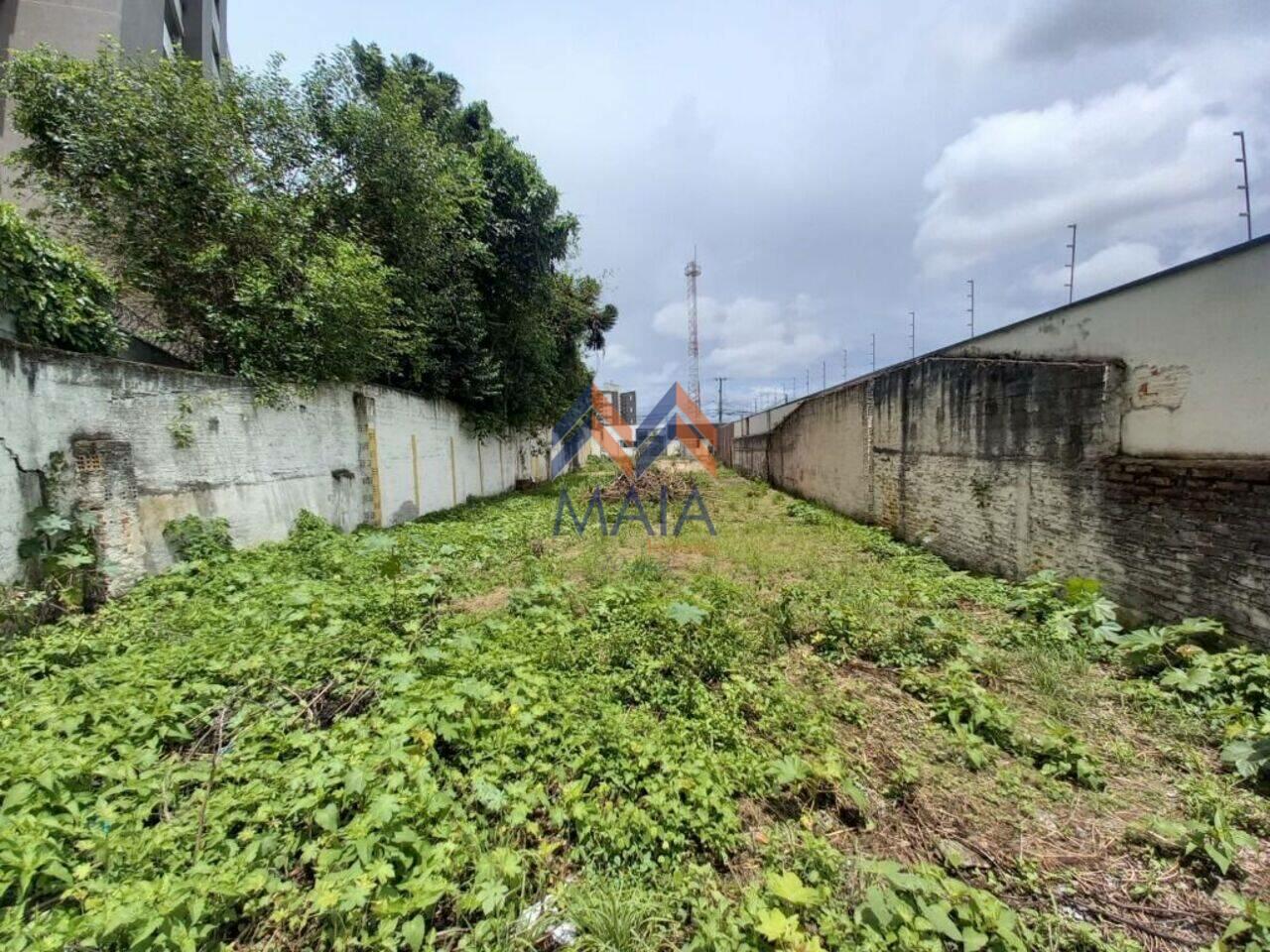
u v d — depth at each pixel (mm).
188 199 5828
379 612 3727
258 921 1535
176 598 3953
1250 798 2219
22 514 3570
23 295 3898
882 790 2283
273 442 5820
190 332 6367
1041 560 4676
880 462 8180
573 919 1600
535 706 2539
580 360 19172
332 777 1953
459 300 9914
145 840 1669
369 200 7859
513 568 5777
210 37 15742
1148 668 3264
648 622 3770
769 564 5953
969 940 1493
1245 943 1644
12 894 1493
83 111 5590
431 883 1559
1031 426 4777
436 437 9883
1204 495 3258
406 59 11258
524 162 10289
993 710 2779
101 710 2332
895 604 4453
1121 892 1839
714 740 2551
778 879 1630
